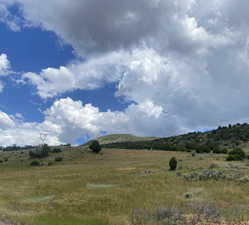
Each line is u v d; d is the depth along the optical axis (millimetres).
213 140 100562
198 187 21328
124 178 27922
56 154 68938
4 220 12219
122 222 12273
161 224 11391
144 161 49594
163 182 23891
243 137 93125
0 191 22828
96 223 12359
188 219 11422
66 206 16359
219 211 12953
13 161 63344
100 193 20328
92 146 69688
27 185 26500
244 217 11977
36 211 15133
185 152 70688
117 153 69750
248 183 21891
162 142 125375
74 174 33938
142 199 17750
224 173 25688
